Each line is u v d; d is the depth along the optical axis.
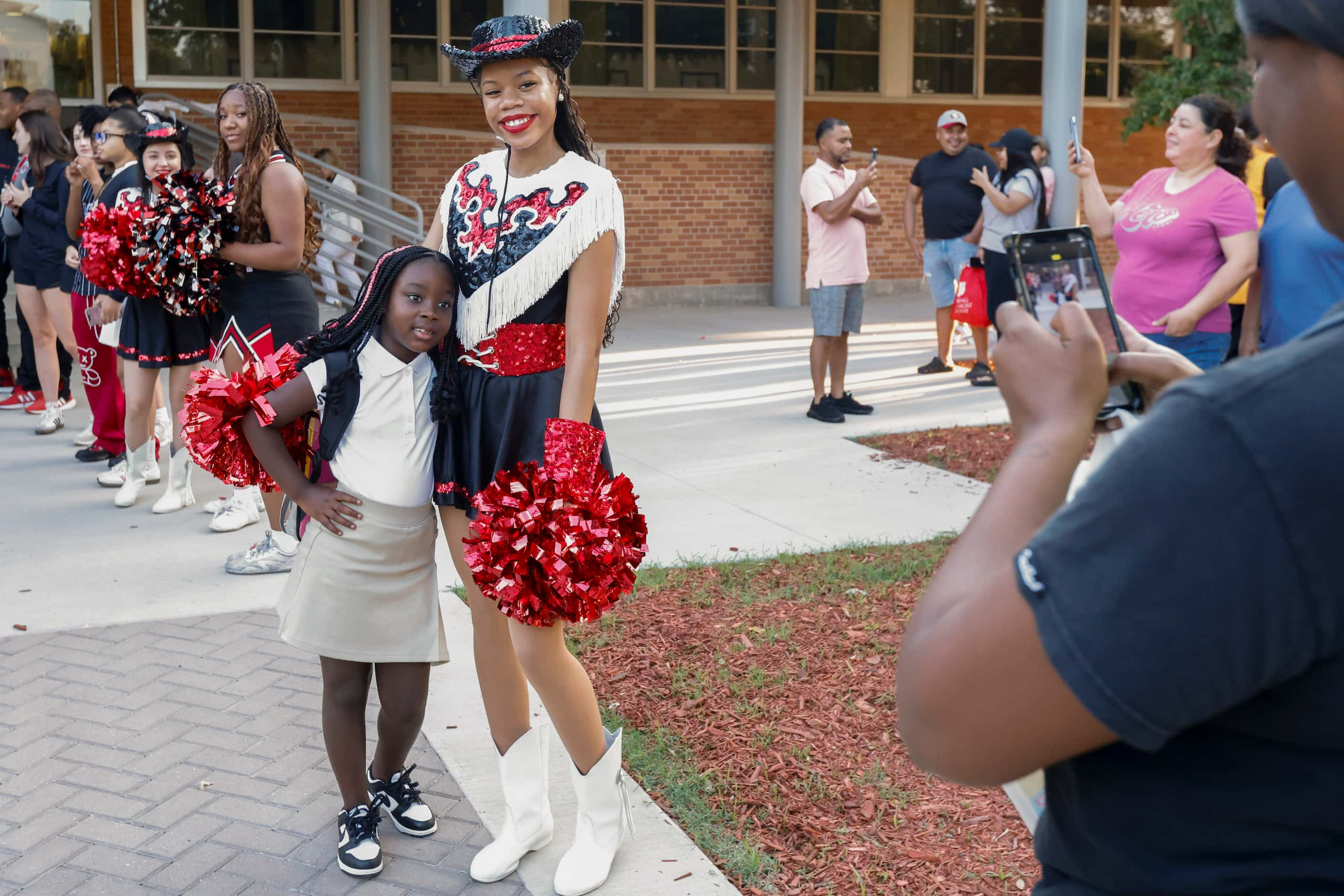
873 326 13.48
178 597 4.96
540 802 3.07
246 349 5.05
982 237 9.75
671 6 15.77
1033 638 0.87
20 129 7.83
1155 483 0.84
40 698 3.97
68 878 2.98
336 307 12.02
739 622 4.58
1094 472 0.95
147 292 5.21
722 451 7.53
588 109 15.59
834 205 8.03
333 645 2.88
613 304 2.91
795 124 15.31
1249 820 0.92
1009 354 1.10
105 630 4.58
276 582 5.17
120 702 3.96
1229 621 0.82
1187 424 0.85
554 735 3.76
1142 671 0.83
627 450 7.57
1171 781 0.94
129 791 3.40
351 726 3.00
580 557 2.50
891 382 9.89
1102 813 0.98
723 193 15.65
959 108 17.02
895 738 3.67
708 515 6.15
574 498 2.56
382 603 2.91
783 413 8.64
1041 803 1.18
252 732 3.77
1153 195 5.04
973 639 0.90
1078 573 0.86
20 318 8.62
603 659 4.25
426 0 14.91
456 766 3.57
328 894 2.94
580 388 2.71
